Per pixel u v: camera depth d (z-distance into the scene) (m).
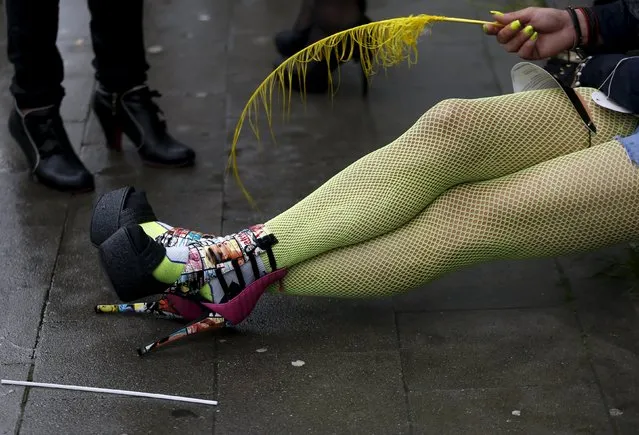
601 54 2.93
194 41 5.00
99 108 4.08
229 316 2.95
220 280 2.93
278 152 4.13
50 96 3.86
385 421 2.74
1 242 3.56
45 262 3.46
